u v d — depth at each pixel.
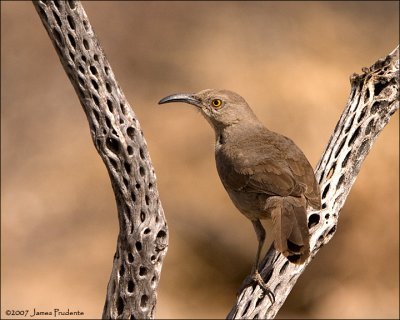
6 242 16.53
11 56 20.12
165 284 15.40
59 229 16.77
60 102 19.55
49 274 15.80
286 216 7.53
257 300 7.48
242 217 15.48
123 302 6.96
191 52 19.44
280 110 16.33
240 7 20.88
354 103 8.12
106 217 16.86
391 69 8.09
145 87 18.81
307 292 15.48
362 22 21.02
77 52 6.57
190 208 15.73
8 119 18.98
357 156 7.98
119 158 6.76
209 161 16.08
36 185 17.58
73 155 18.06
